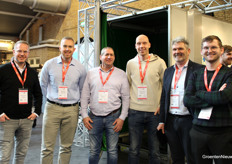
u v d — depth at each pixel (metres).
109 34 4.17
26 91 2.43
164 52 4.89
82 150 4.33
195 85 1.96
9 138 2.36
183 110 2.20
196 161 1.90
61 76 2.56
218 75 1.82
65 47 2.54
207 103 1.80
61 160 2.64
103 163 3.54
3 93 2.34
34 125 6.16
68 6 9.05
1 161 2.32
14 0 8.09
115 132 2.59
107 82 2.61
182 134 2.21
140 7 6.96
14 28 13.80
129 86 2.88
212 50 1.83
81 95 2.69
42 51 10.46
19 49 2.37
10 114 2.34
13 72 2.38
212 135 1.77
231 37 4.20
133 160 2.68
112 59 2.62
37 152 4.06
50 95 2.57
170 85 2.32
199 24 3.31
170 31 3.00
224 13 5.30
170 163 2.96
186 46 2.25
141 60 2.77
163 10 3.17
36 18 12.20
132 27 4.57
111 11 7.16
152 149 2.65
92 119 2.63
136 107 2.68
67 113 2.57
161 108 2.41
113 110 2.59
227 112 1.75
